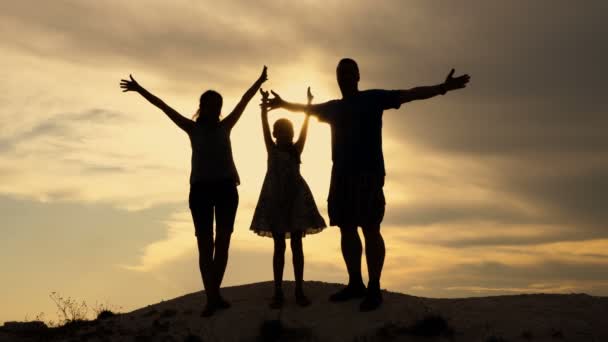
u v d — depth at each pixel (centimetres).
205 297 980
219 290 962
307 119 904
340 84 865
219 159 876
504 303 870
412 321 810
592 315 816
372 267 844
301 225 873
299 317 845
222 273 888
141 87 895
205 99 891
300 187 885
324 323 823
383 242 853
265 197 887
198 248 887
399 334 783
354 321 821
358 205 840
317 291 952
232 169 883
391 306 852
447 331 780
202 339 821
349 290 881
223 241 879
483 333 776
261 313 866
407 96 836
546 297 895
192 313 907
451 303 878
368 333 789
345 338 787
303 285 990
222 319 864
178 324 872
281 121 902
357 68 865
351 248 877
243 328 835
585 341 750
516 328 784
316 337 796
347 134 847
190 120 895
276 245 885
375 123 847
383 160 853
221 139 881
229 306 903
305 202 882
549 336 762
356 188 841
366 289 885
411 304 862
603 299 877
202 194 875
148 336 849
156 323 880
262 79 902
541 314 823
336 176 854
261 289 984
